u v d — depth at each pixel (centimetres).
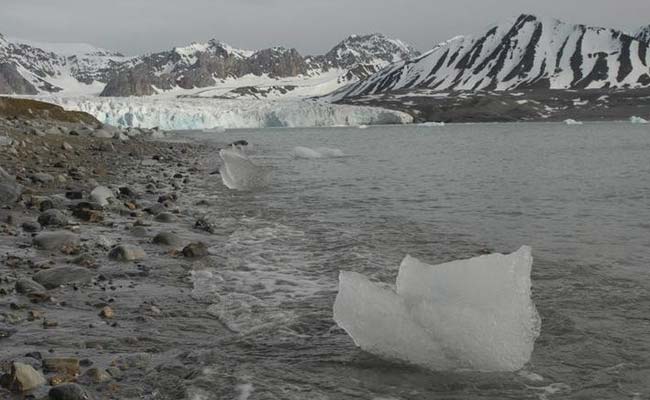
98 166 1669
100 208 938
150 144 2938
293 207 1084
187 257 670
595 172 1827
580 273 602
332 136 5288
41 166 1456
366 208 1074
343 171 1862
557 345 408
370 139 4681
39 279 540
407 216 986
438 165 2102
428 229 867
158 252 689
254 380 351
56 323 436
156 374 355
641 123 9388
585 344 409
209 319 465
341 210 1050
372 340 397
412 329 390
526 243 766
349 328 406
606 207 1093
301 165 2109
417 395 337
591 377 358
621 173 1788
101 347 395
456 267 426
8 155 1563
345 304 413
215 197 1210
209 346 405
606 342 412
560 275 594
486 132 6375
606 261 657
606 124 9125
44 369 349
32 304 479
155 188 1306
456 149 3225
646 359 382
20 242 696
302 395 333
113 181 1371
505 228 875
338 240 781
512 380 357
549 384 351
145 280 571
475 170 1897
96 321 447
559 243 766
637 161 2280
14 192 942
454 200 1188
